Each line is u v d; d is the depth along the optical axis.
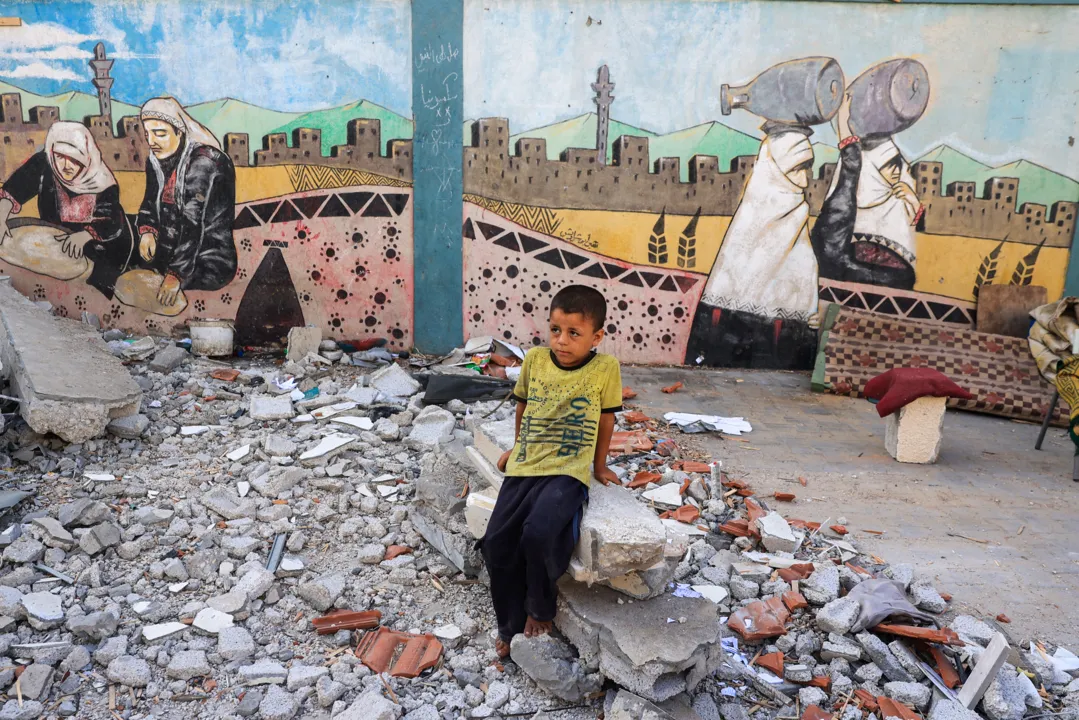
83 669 2.74
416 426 4.85
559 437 2.79
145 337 6.60
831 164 6.71
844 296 6.92
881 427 5.75
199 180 6.67
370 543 3.63
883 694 2.78
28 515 3.61
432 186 6.64
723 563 3.53
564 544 2.61
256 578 3.18
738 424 5.57
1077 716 2.70
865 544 3.89
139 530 3.54
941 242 6.82
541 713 2.62
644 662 2.48
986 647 2.91
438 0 6.34
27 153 6.68
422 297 6.84
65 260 6.85
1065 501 4.55
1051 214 6.72
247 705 2.59
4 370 4.86
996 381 6.30
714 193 6.74
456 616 3.09
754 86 6.57
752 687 2.80
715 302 6.94
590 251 6.80
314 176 6.65
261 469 4.27
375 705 2.52
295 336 6.46
